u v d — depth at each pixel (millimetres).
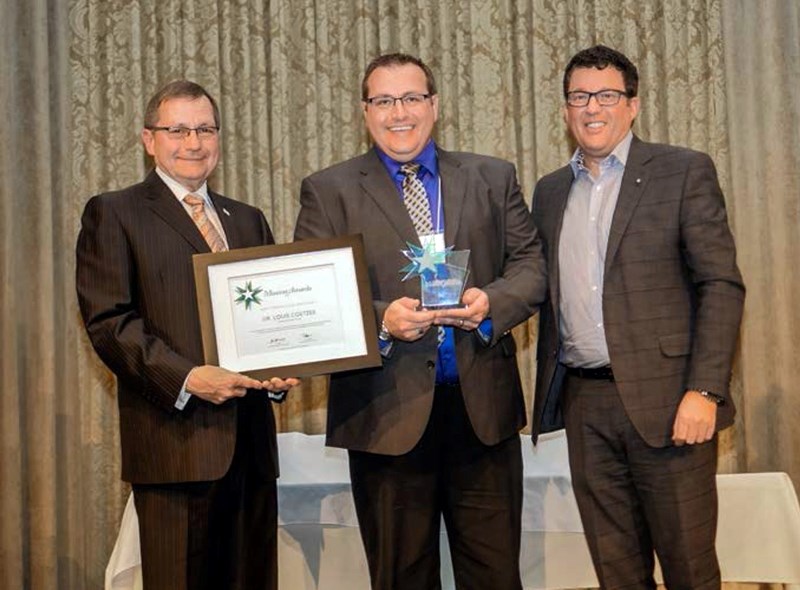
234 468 2211
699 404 2096
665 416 2174
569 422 2350
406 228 2146
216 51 3359
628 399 2188
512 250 2256
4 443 3150
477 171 2254
